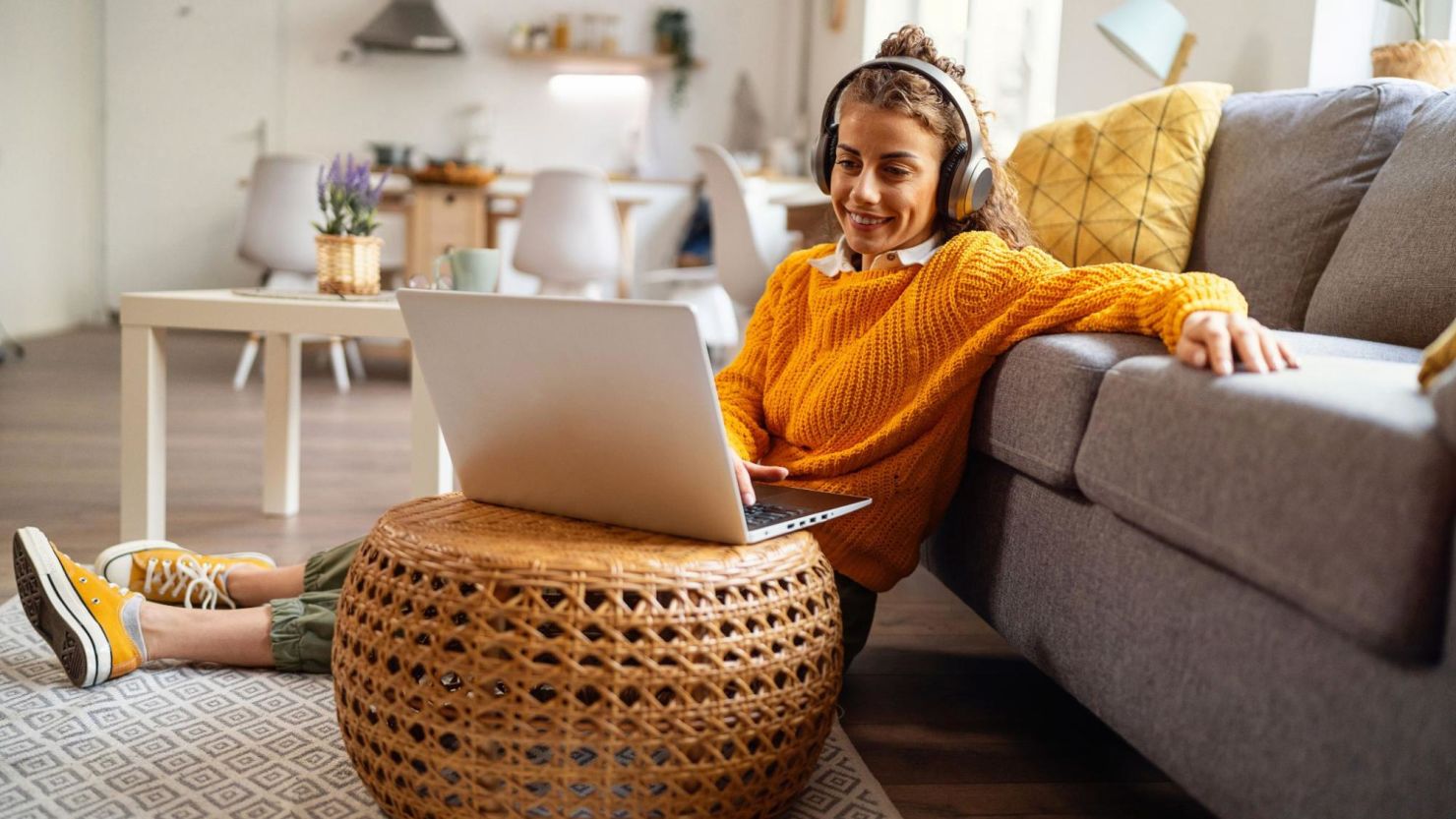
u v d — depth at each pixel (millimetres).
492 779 1008
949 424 1405
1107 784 1328
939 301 1383
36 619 1482
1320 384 897
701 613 1019
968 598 1506
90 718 1383
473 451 1207
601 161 6910
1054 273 1354
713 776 1024
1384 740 769
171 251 6867
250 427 3570
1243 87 2617
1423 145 1583
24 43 5926
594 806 1008
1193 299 1145
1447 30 2240
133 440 1991
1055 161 2082
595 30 6812
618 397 1060
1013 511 1356
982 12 4617
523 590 1000
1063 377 1203
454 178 5074
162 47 6730
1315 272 1744
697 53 6852
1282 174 1807
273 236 4652
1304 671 848
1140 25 2463
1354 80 2369
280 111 6805
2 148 5734
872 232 1418
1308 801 836
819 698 1117
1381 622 755
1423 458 744
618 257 4945
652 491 1106
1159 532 1016
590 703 1060
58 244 6395
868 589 1435
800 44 6410
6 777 1221
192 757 1284
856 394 1404
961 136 1396
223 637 1537
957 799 1273
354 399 4340
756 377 1590
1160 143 1967
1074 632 1188
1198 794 971
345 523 2428
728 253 4125
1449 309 1443
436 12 6574
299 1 6750
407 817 1086
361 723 1087
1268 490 869
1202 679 967
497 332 1092
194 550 2160
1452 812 710
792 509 1215
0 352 4953
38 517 2367
